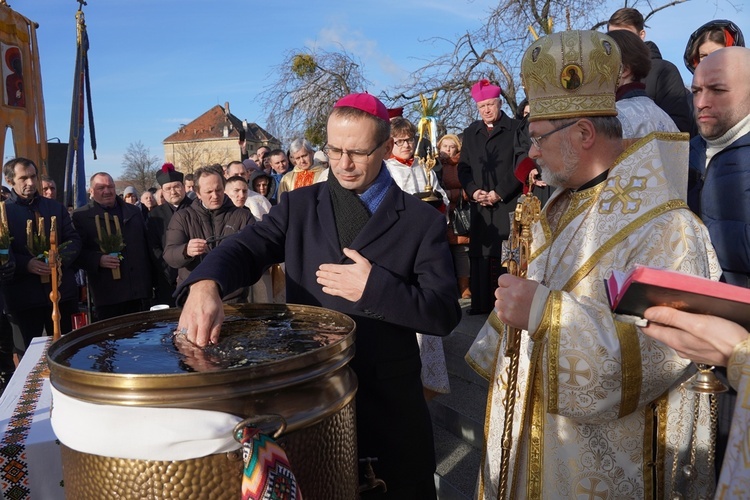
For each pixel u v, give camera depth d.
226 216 4.29
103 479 1.16
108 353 1.40
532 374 1.62
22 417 2.18
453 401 3.68
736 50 2.00
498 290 1.54
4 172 4.91
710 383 1.23
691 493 1.62
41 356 3.13
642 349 1.42
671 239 1.48
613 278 1.11
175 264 4.13
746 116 1.98
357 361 1.81
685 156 1.62
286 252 1.93
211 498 1.13
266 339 1.52
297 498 1.12
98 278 5.19
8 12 7.58
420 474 1.86
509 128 4.49
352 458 1.42
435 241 1.85
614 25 3.47
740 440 0.92
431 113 4.78
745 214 1.94
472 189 4.61
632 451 1.53
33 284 4.79
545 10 11.40
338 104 1.83
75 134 7.83
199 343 1.46
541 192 4.25
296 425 1.19
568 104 1.60
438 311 1.71
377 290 1.63
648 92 3.27
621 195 1.56
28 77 7.92
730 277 1.99
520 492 1.68
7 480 1.92
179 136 48.25
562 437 1.57
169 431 1.09
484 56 12.62
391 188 1.91
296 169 5.63
